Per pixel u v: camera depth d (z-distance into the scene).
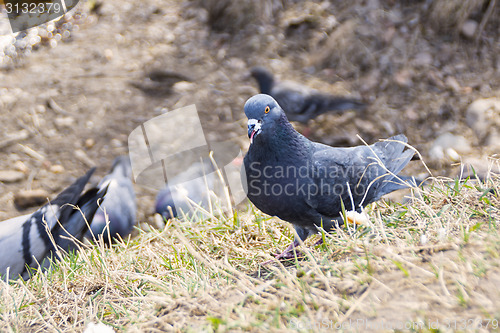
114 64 15.32
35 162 12.42
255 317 4.95
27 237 8.76
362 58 14.52
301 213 7.24
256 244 8.04
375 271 5.36
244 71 14.72
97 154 12.59
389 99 13.62
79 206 9.39
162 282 6.51
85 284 6.96
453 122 12.75
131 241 8.68
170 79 14.62
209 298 5.51
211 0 16.25
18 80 14.94
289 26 15.69
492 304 4.55
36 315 6.33
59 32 16.73
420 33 14.80
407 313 4.66
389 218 7.19
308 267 5.87
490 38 14.44
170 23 16.44
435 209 7.48
